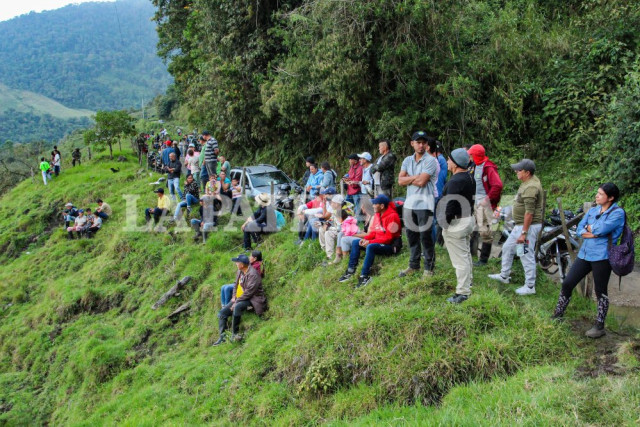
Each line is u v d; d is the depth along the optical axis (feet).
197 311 36.24
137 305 40.81
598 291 18.43
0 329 47.34
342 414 19.65
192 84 70.03
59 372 37.68
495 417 15.37
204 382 27.35
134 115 279.08
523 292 22.18
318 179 37.22
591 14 43.83
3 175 115.44
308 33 46.85
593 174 35.37
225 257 39.60
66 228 61.05
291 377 22.74
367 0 40.88
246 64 56.95
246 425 22.24
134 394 30.07
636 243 28.91
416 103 43.42
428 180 22.44
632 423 13.84
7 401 36.58
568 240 22.12
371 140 47.65
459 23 41.60
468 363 18.94
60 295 46.11
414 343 20.17
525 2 49.37
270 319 30.53
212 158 47.52
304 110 50.14
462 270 21.20
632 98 32.14
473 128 42.47
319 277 30.07
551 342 18.88
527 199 21.22
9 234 68.90
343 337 21.91
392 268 26.40
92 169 87.71
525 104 42.93
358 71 42.42
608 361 17.38
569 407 14.99
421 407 17.95
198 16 65.41
